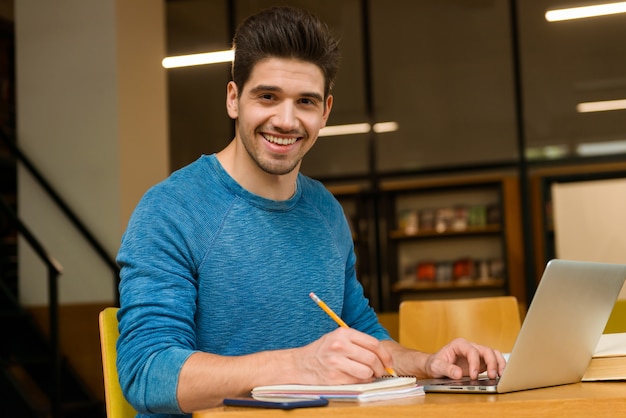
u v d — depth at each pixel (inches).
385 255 306.7
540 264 290.2
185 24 306.2
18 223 185.9
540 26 288.8
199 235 66.2
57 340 185.3
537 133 288.8
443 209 308.2
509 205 292.5
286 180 69.6
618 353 60.7
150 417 66.4
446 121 296.4
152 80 234.5
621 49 282.4
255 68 62.5
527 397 49.4
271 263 68.3
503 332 110.5
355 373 52.2
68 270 224.7
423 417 45.8
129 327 59.9
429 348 110.9
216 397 54.4
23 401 198.5
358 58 303.0
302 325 69.1
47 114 227.6
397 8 300.7
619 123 281.9
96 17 224.8
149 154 231.0
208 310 66.4
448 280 305.4
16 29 231.3
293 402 46.4
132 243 64.5
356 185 305.3
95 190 222.5
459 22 295.9
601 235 288.7
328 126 306.0
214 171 69.2
